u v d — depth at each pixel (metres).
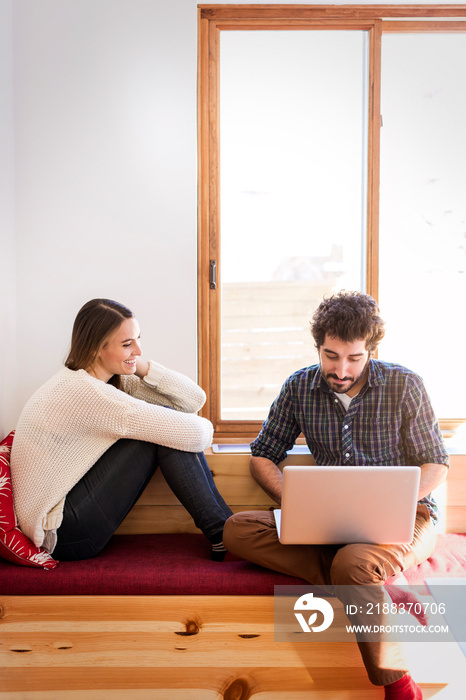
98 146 2.20
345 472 1.45
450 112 2.29
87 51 2.17
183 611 1.58
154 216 2.21
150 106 2.19
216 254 2.29
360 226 2.30
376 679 1.36
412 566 1.64
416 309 2.33
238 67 2.25
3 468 1.71
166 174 2.21
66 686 1.60
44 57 2.16
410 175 2.30
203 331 2.28
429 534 1.69
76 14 2.16
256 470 1.87
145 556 1.78
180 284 2.23
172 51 2.18
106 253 2.22
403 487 1.45
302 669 1.58
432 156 2.29
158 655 1.59
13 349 2.19
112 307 1.76
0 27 2.03
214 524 1.75
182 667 1.59
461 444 2.21
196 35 2.18
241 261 2.30
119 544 1.91
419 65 2.27
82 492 1.70
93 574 1.61
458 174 2.30
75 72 2.17
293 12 2.22
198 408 1.94
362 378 1.77
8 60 2.12
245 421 2.31
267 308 2.31
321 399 1.80
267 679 1.59
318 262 2.31
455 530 2.07
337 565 1.45
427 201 2.31
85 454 1.70
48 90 2.17
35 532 1.64
